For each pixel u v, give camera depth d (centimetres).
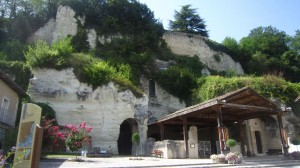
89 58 3266
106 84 2927
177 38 4884
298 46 6056
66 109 2773
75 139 1777
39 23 4362
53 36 4066
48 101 2752
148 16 4809
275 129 2911
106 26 4272
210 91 3481
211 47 5094
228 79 3522
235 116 2389
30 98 2683
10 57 3525
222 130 1709
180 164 1376
